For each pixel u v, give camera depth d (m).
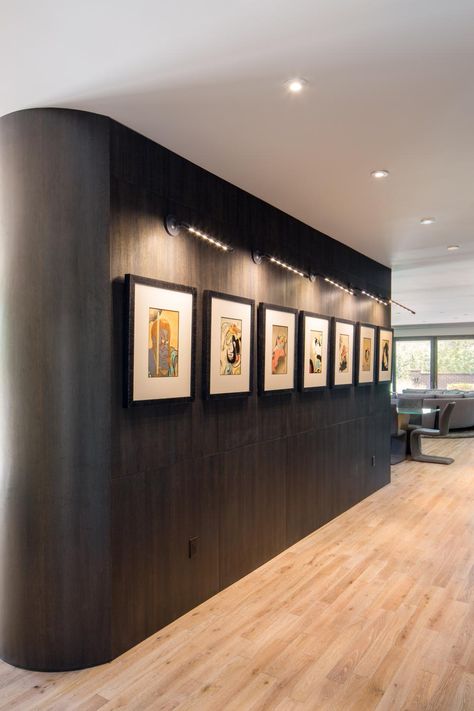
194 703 2.09
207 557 3.01
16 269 2.35
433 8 1.62
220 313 3.07
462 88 2.12
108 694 2.15
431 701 2.11
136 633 2.52
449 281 7.10
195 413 2.93
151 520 2.61
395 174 3.09
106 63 1.95
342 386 4.73
